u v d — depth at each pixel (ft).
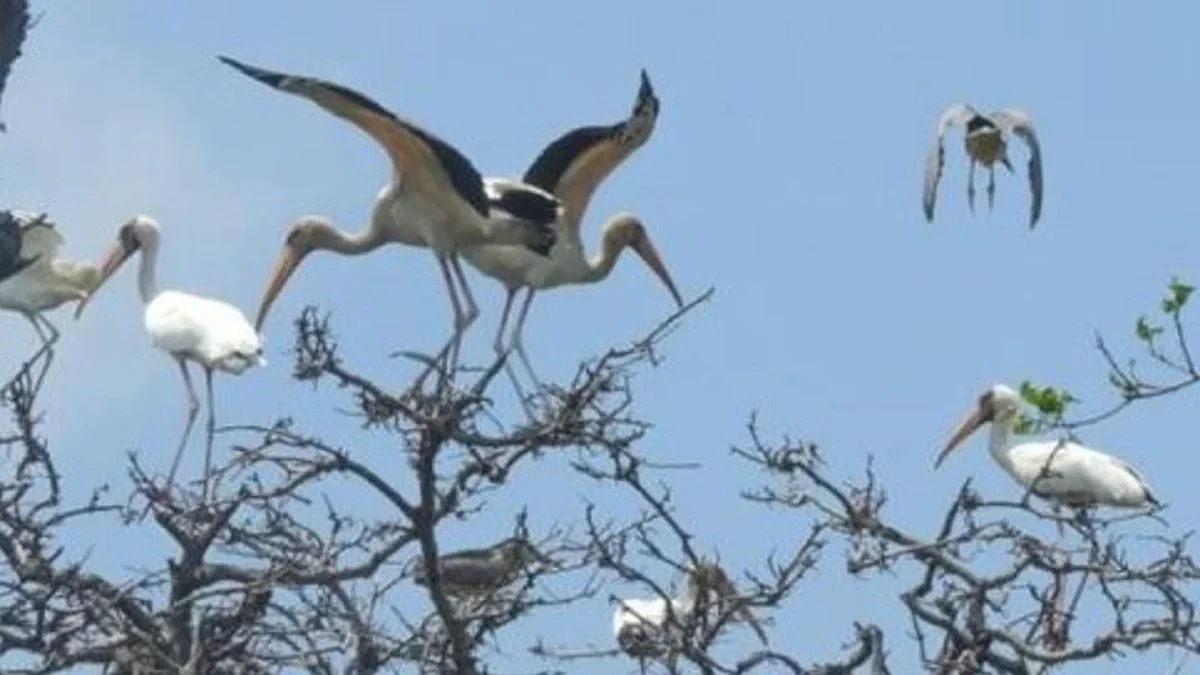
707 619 60.95
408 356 63.41
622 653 60.80
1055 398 67.82
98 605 60.54
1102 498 75.72
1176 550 61.87
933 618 61.98
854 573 62.03
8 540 60.85
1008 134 68.03
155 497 62.44
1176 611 61.31
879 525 62.08
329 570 61.00
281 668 60.08
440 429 59.21
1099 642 61.11
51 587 60.13
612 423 60.70
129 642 59.98
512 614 60.34
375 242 79.61
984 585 61.82
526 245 78.18
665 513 60.85
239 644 59.98
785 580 60.34
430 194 77.25
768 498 62.54
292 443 61.05
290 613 61.57
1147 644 61.11
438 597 59.57
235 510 62.80
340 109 72.49
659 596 63.57
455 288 78.33
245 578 62.54
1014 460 77.15
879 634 60.18
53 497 62.08
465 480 60.13
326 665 60.39
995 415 78.64
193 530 62.59
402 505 59.77
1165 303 65.82
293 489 61.05
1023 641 61.46
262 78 70.74
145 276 84.23
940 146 68.03
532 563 61.36
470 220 77.56
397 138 74.38
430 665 60.54
